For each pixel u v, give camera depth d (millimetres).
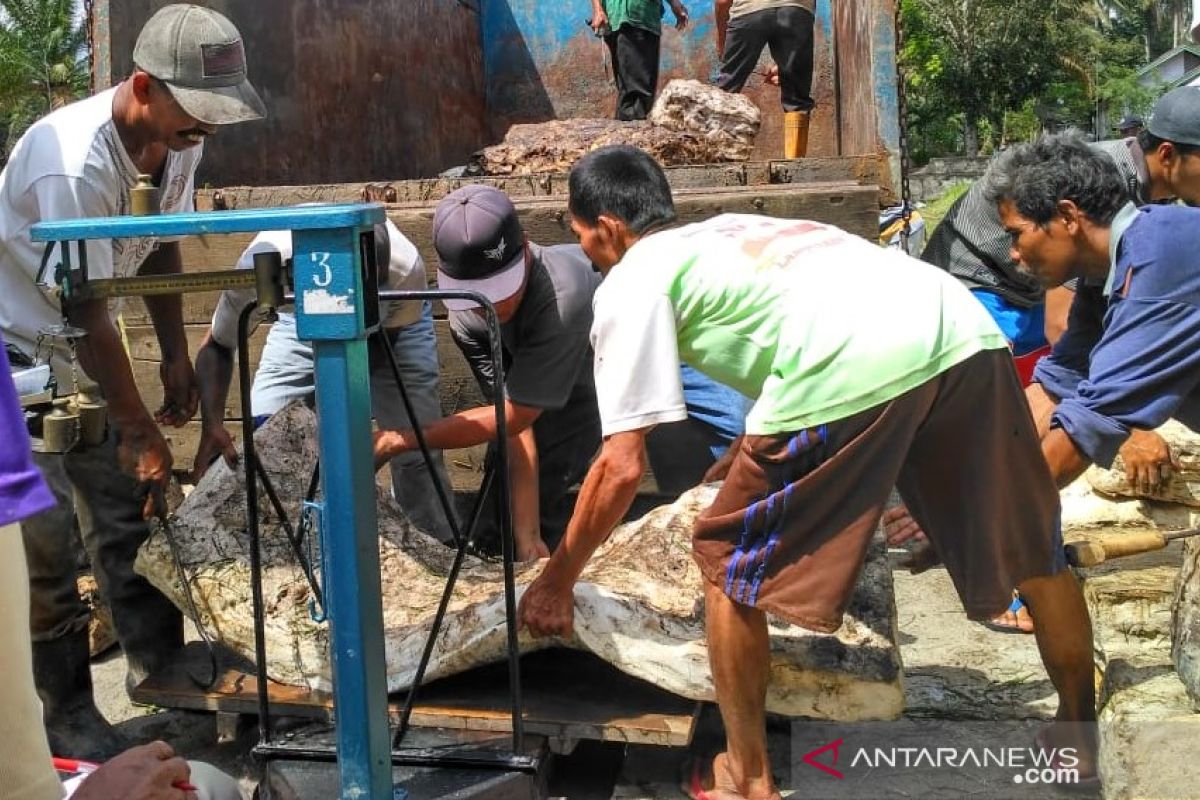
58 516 2949
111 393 2754
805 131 6059
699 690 2637
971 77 33469
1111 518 3521
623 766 2965
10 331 2988
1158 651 2871
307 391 3779
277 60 5613
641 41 6410
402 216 3961
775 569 2424
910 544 3143
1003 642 3746
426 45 7012
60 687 3051
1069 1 33500
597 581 2895
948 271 4301
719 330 2473
